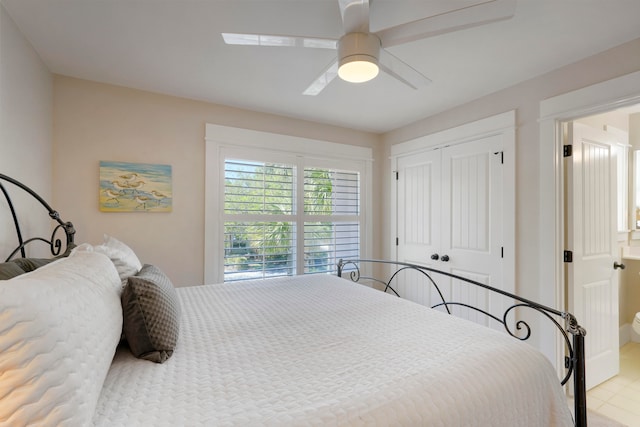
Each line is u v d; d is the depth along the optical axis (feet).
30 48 5.84
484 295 8.20
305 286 6.81
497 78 7.22
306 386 2.84
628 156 9.86
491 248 8.04
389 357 3.43
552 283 6.76
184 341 3.88
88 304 2.54
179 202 8.32
